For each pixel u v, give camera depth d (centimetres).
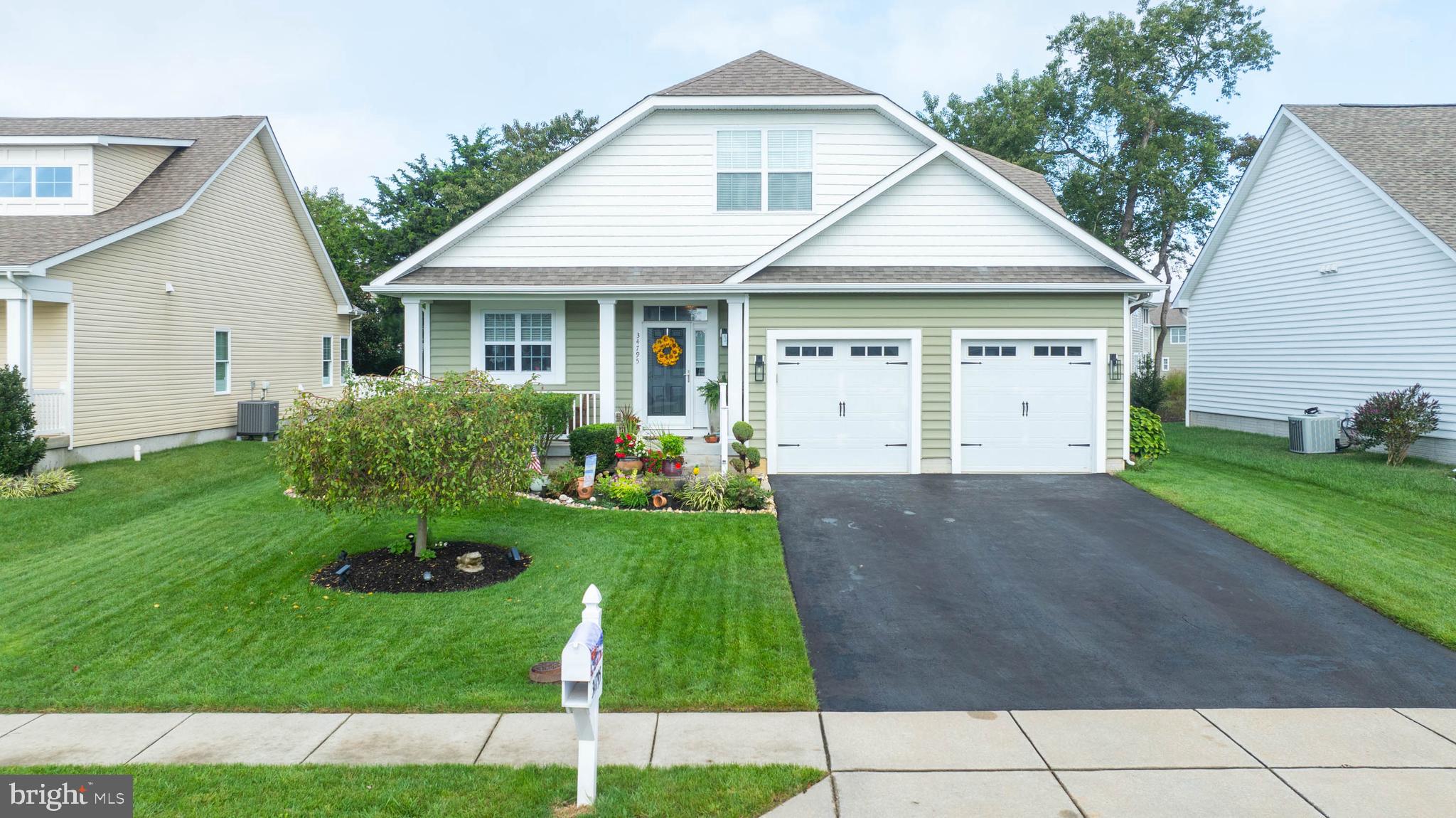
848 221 1462
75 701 585
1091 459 1456
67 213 1659
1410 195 1636
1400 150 1788
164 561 912
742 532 1035
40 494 1242
